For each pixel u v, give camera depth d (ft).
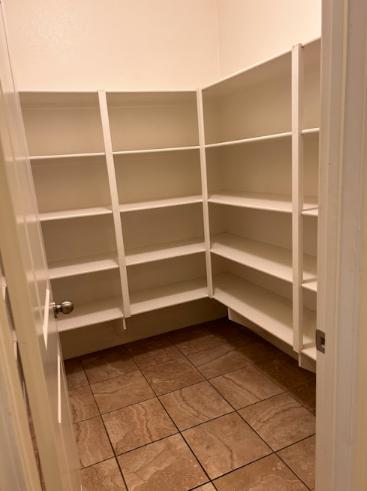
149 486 5.69
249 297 9.44
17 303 2.01
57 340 4.53
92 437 6.81
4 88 2.68
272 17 8.00
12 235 1.92
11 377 1.87
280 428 6.69
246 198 8.73
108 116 8.71
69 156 7.96
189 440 6.57
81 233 9.48
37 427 2.24
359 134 2.37
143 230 10.19
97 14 8.68
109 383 8.51
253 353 9.35
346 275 2.63
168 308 10.77
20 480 1.93
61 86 8.61
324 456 3.18
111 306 9.50
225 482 5.65
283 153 8.38
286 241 8.82
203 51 9.92
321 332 2.94
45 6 8.20
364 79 2.27
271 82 8.23
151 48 9.34
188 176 10.46
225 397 7.69
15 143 2.91
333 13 2.33
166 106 9.82
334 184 2.56
